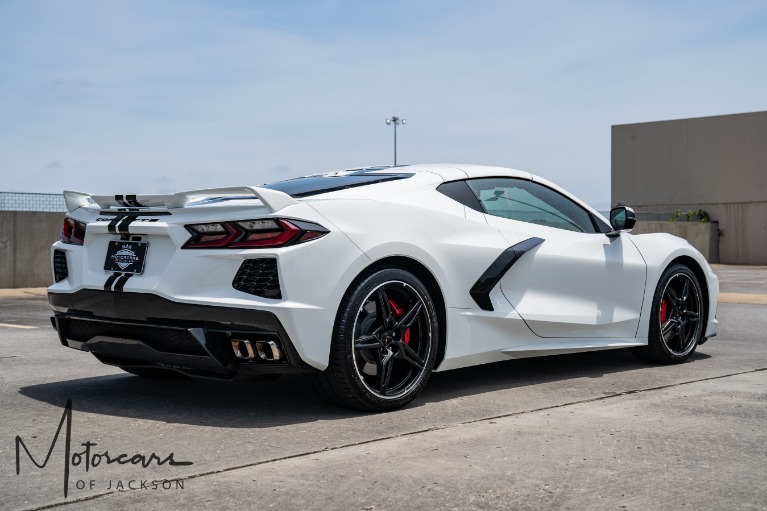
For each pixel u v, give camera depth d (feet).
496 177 13.56
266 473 8.25
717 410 11.28
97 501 7.41
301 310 10.30
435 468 8.44
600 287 14.38
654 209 102.73
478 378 13.84
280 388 12.81
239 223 10.41
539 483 7.96
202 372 11.09
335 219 10.83
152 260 10.85
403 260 11.60
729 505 7.36
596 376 14.11
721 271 69.51
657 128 102.06
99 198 11.45
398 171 13.06
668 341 15.80
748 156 94.84
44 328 21.42
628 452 9.08
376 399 11.00
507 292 13.01
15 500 7.43
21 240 36.29
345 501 7.41
